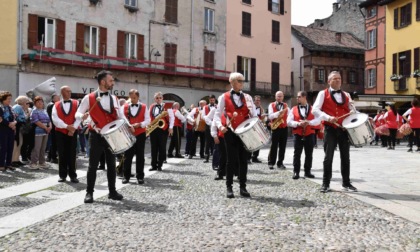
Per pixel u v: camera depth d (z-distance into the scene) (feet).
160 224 18.17
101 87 24.17
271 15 135.85
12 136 37.04
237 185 29.35
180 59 112.27
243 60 128.88
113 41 98.68
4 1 82.48
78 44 92.12
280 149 39.04
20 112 39.83
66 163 31.12
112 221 18.72
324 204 22.20
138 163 30.19
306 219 18.93
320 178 32.55
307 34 162.09
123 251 14.53
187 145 52.95
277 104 39.09
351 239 15.80
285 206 21.72
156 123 37.24
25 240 15.83
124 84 99.40
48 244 15.34
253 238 15.97
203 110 48.80
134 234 16.63
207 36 118.32
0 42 82.28
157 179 32.32
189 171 37.58
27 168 38.60
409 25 110.93
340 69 158.10
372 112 112.57
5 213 20.40
